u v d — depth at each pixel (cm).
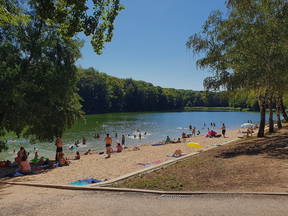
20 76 1877
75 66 2239
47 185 1105
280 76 1744
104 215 670
